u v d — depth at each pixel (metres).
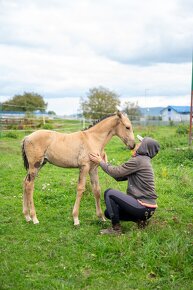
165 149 15.29
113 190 6.32
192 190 9.51
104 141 7.17
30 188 7.13
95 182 7.19
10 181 10.67
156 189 9.55
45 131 7.19
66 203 8.45
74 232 6.53
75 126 32.50
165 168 11.61
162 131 30.73
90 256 5.55
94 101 51.81
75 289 4.67
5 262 5.27
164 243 5.66
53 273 5.08
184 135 21.94
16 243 6.09
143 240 5.89
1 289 4.60
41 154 7.06
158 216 7.41
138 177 6.31
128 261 5.32
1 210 7.89
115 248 5.68
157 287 4.70
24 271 5.14
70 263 5.36
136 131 29.98
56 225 6.98
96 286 4.76
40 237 6.36
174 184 10.08
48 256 5.57
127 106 59.91
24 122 30.81
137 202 6.22
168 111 78.06
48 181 10.68
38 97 55.81
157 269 5.12
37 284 4.75
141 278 4.95
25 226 6.93
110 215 6.31
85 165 7.00
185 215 7.54
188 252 5.33
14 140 22.28
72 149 6.99
